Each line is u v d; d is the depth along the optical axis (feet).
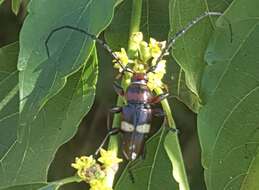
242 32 0.44
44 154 0.49
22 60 0.45
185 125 0.78
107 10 0.44
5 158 0.50
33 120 0.46
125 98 0.52
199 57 0.47
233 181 0.44
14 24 0.79
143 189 0.51
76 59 0.44
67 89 0.48
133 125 0.52
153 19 0.57
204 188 0.78
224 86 0.44
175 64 0.55
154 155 0.52
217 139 0.44
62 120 0.48
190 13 0.48
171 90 0.55
